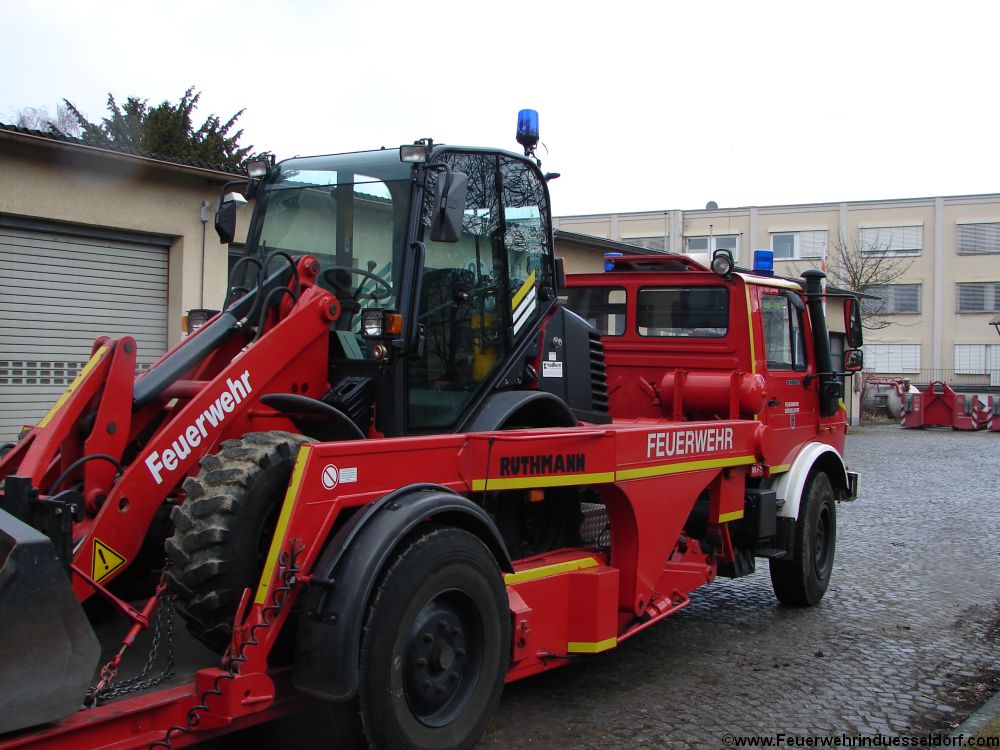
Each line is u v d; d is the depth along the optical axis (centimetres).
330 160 514
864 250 4044
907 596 789
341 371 473
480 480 446
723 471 647
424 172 476
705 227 4409
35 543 290
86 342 1108
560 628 495
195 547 360
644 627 550
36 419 1066
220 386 410
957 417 2727
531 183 569
